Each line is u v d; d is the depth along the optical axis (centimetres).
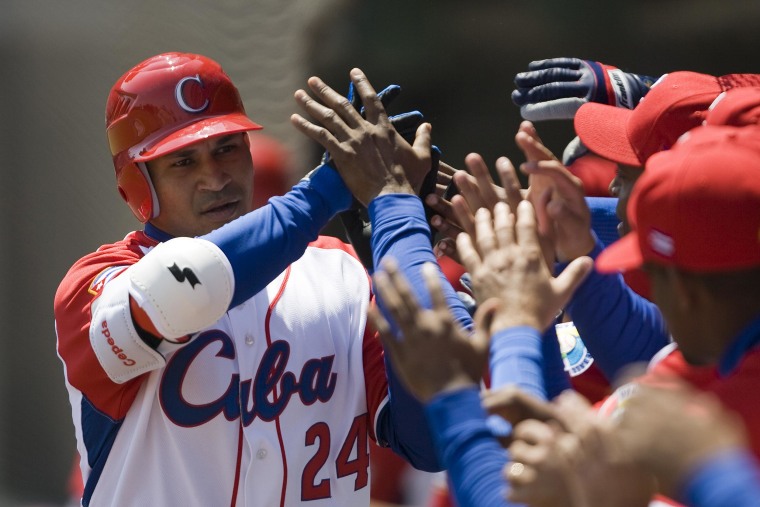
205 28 2236
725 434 535
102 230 2342
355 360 963
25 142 2372
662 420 539
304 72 2212
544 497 586
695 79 934
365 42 2281
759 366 624
